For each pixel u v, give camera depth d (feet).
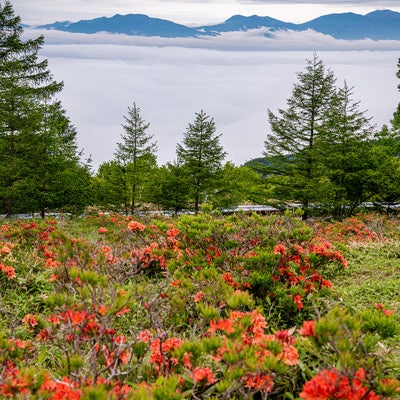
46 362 12.12
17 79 71.26
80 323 8.24
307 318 15.85
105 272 16.70
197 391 9.06
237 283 16.02
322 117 81.25
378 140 80.59
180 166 86.48
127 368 9.42
